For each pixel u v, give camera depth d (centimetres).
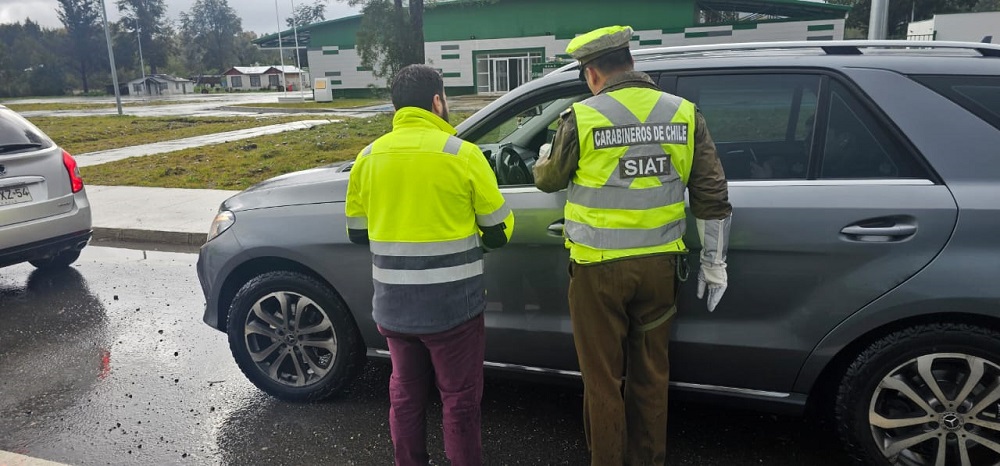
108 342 456
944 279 236
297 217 333
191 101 4647
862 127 256
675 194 236
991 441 246
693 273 267
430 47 3688
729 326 269
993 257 232
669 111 233
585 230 239
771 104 271
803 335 258
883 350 249
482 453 303
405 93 243
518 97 299
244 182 1067
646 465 260
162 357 429
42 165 559
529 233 287
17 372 409
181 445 320
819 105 263
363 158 247
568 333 291
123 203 919
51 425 343
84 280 609
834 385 268
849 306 249
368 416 342
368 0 1986
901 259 241
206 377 397
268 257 345
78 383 392
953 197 238
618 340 247
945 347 242
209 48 12231
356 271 321
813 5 3397
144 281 604
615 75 240
